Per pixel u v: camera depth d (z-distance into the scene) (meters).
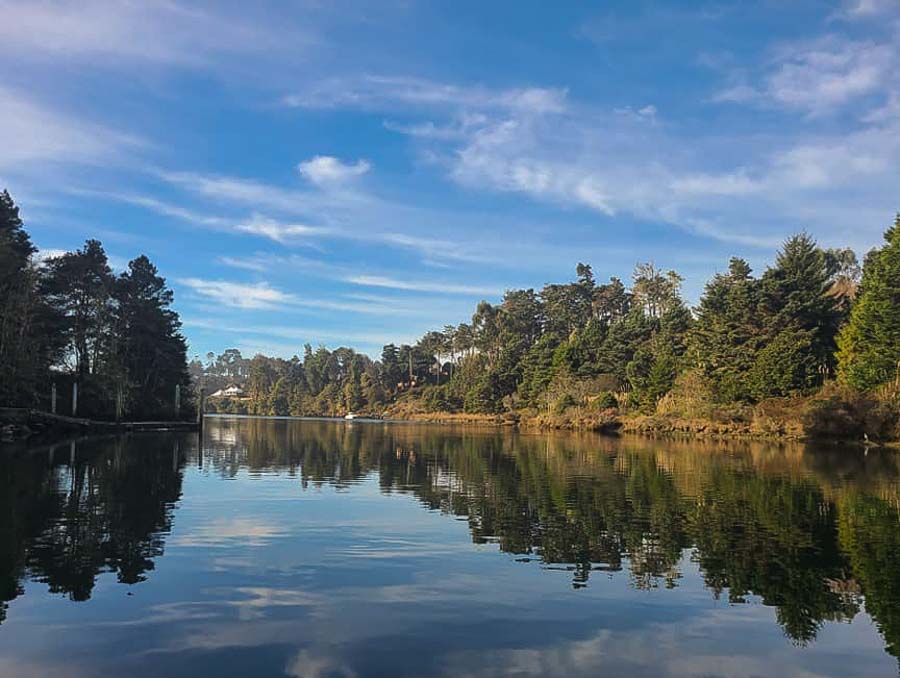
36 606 9.63
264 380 186.38
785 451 39.25
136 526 15.38
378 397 152.38
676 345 80.62
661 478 25.56
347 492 21.80
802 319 59.69
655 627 9.27
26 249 48.69
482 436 61.03
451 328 150.75
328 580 11.20
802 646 8.68
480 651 8.28
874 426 42.91
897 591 10.94
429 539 14.52
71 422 48.50
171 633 8.66
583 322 128.38
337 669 7.66
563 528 15.84
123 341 64.12
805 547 13.94
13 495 19.56
